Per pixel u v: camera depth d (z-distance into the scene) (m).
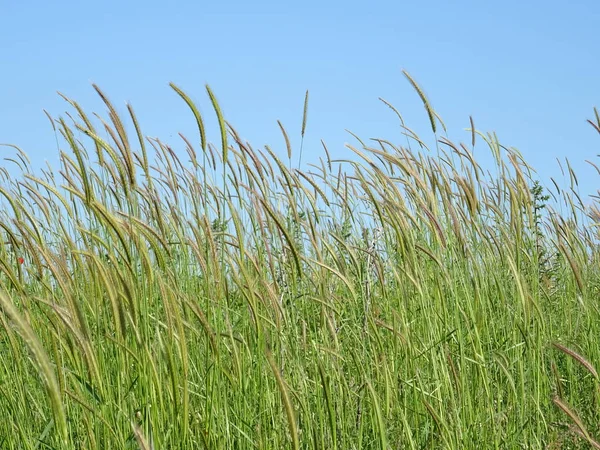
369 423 1.19
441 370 1.19
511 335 1.29
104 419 0.96
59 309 0.87
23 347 1.14
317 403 1.04
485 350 1.29
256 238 1.23
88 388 1.01
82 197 1.02
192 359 1.14
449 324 1.27
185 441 0.95
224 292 1.15
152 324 1.13
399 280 1.21
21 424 1.06
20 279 1.09
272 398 1.12
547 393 1.26
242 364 1.10
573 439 1.24
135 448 1.01
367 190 1.19
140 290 1.01
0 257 0.97
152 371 0.93
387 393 1.02
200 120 1.08
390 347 1.22
